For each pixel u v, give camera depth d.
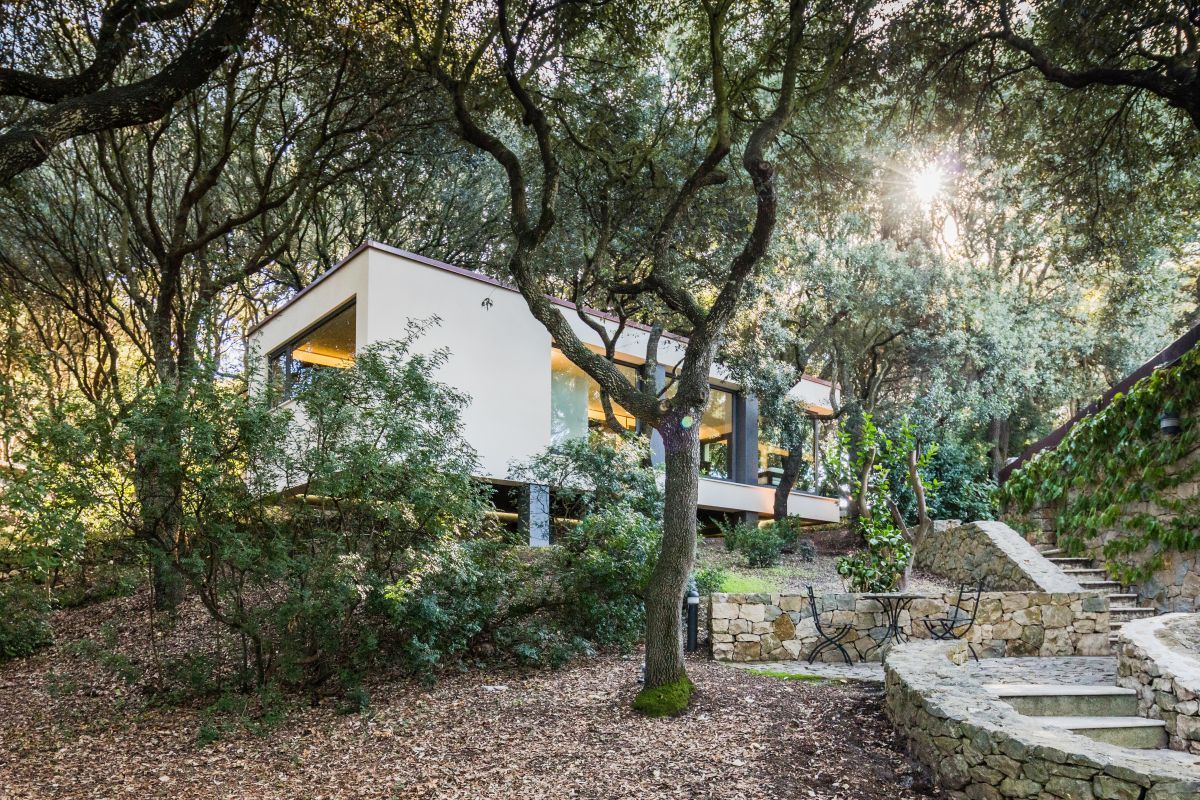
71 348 17.36
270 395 7.16
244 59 11.41
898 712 5.61
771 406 15.83
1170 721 5.84
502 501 13.94
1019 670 7.91
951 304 16.06
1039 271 22.39
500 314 13.02
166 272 11.90
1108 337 20.02
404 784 5.11
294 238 20.61
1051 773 4.08
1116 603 10.75
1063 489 12.91
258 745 6.07
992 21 9.34
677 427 6.56
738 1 9.29
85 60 11.77
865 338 17.62
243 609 7.00
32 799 5.12
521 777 5.09
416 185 19.50
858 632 8.81
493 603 8.14
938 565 13.59
